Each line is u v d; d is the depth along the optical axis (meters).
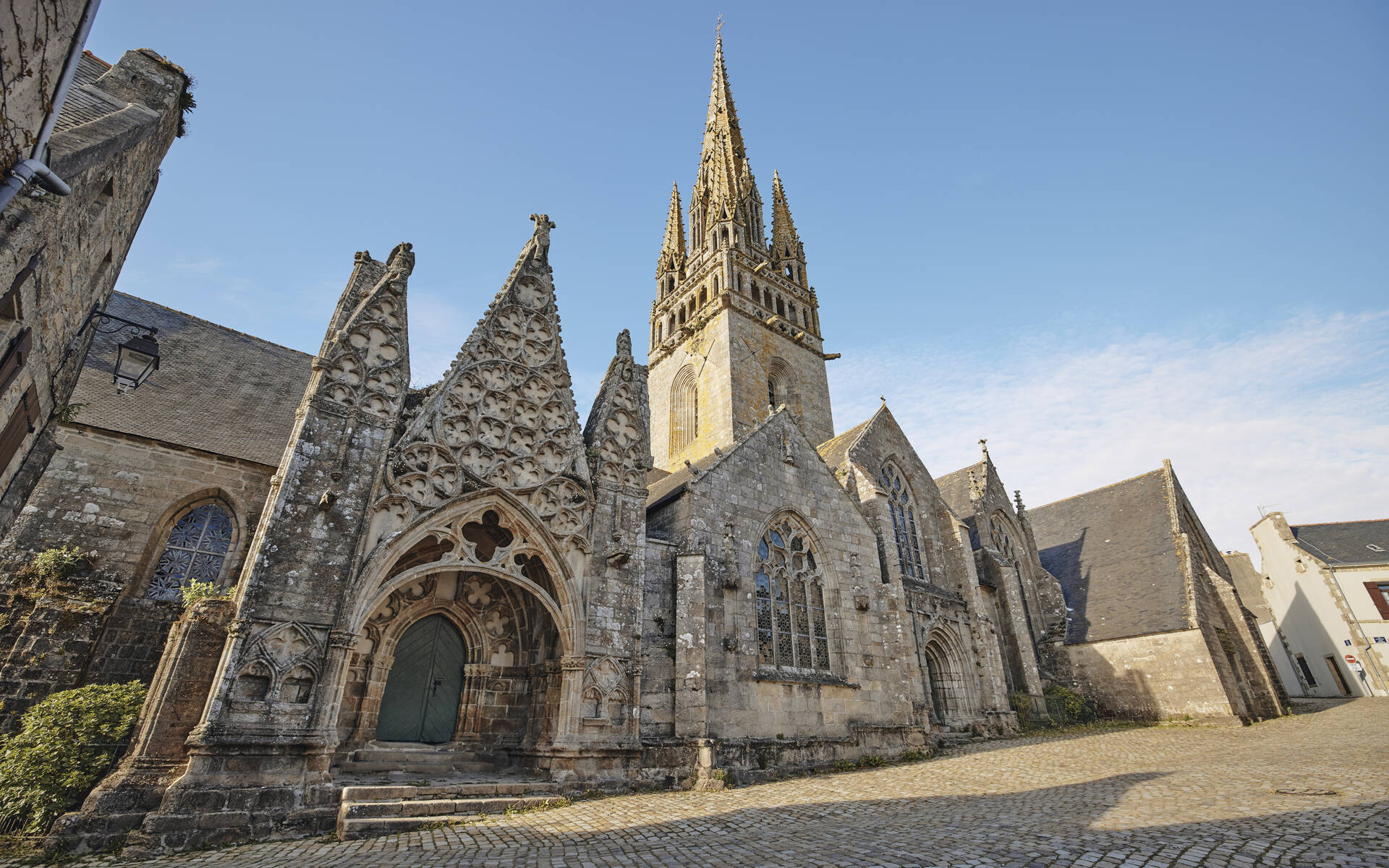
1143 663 34.06
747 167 55.47
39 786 11.25
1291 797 12.20
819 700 21.80
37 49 7.03
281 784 12.30
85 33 7.91
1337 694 45.03
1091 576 40.28
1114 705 34.69
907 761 22.38
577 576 17.77
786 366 47.50
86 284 13.03
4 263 8.34
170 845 10.80
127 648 16.77
